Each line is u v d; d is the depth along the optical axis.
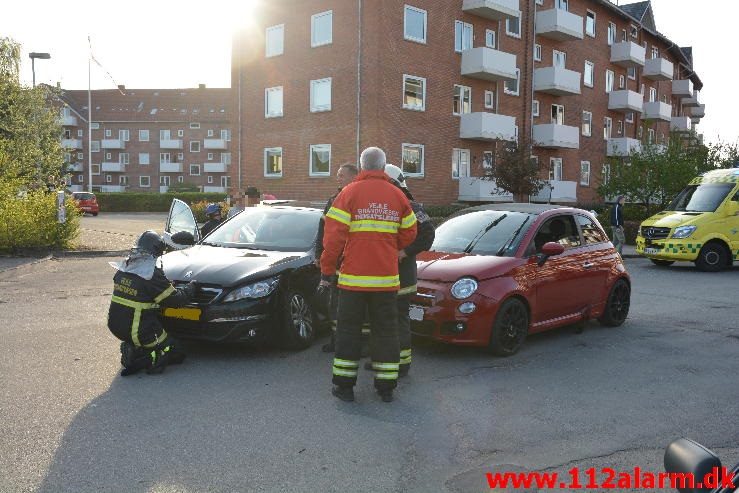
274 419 4.57
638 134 39.84
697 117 59.12
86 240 18.80
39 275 12.16
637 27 41.53
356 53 25.23
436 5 26.78
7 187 16.12
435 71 26.91
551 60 33.91
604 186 25.52
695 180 16.47
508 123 28.72
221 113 76.44
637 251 16.16
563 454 4.07
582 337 7.46
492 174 26.31
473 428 4.48
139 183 77.00
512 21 30.92
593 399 5.18
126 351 5.54
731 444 4.29
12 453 3.92
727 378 5.86
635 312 9.23
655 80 44.75
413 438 4.27
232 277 6.03
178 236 7.04
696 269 15.57
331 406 4.88
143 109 77.62
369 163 5.05
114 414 4.61
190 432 4.29
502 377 5.75
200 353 6.38
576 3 35.47
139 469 3.72
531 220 7.09
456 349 6.73
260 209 7.96
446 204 27.66
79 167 77.19
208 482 3.57
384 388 4.96
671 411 4.92
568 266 7.15
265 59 28.61
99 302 9.12
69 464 3.77
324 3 26.25
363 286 4.89
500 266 6.43
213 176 76.38
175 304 5.68
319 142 26.73
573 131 32.88
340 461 3.88
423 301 6.20
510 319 6.45
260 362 6.08
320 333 7.32
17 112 28.55
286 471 3.73
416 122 26.20
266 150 28.86
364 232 4.93
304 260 6.66
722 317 8.87
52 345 6.57
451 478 3.70
